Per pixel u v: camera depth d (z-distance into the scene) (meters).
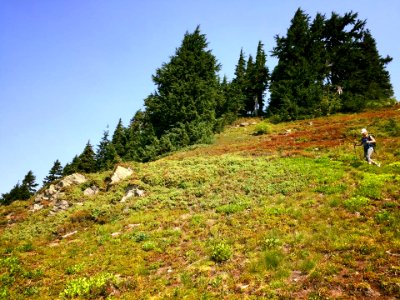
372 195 17.33
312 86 54.66
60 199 29.08
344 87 57.78
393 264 11.33
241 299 11.09
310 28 63.34
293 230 15.53
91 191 30.61
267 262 12.98
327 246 13.32
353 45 62.94
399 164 21.41
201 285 12.53
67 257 17.52
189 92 49.97
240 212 19.17
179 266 14.56
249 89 75.25
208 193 23.80
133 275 14.45
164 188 26.77
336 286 10.85
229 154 33.31
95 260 16.39
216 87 57.16
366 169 21.72
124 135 75.94
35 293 13.83
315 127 42.34
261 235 15.51
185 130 46.22
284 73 59.56
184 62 51.97
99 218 23.53
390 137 28.81
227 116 61.91
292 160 27.47
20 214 29.98
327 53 60.00
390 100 55.81
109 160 66.06
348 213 16.06
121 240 18.80
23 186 79.44
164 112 49.50
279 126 49.34
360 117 42.47
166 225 19.72
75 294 13.33
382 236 13.24
